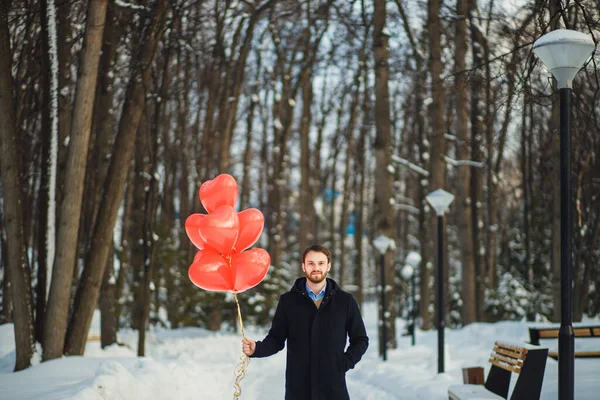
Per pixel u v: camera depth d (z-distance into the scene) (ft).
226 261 17.98
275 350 16.83
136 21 49.08
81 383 27.07
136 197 73.56
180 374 28.96
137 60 42.47
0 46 35.09
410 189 125.49
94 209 52.37
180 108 84.02
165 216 79.00
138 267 76.38
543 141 71.31
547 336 39.65
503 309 89.71
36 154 54.75
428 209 88.22
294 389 16.30
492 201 90.63
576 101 37.06
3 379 31.09
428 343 64.03
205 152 82.07
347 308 16.78
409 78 79.97
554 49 19.25
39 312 39.68
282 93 100.12
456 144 72.95
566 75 19.56
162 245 77.10
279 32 95.55
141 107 41.45
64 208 37.47
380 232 62.28
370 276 177.58
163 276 80.12
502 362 26.63
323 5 73.77
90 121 37.70
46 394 25.64
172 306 81.87
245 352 16.66
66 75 46.98
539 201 95.25
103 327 55.93
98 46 37.55
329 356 16.26
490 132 63.77
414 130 98.48
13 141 36.14
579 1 31.27
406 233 125.90
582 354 38.24
